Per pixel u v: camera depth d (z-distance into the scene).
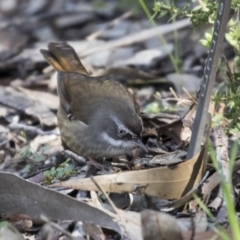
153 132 11.55
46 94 15.45
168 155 10.51
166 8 10.36
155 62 17.03
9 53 18.39
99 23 19.88
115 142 10.82
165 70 16.72
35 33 19.70
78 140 11.16
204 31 17.14
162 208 9.03
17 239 8.73
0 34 19.61
